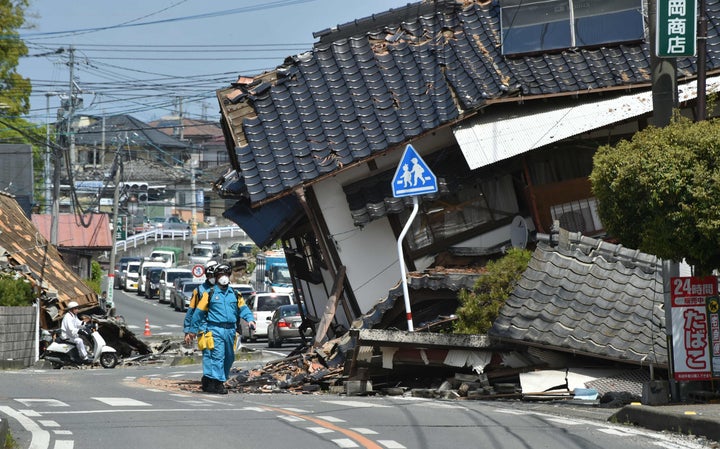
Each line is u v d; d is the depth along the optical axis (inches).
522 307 1352.1
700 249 973.2
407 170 1517.0
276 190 1913.1
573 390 1268.5
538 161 1907.0
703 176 950.4
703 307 1050.1
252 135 2011.6
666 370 1268.5
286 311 3442.4
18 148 5369.1
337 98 2010.3
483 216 1961.1
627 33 1955.0
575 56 1945.1
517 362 1323.8
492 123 1876.2
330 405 1122.0
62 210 6978.4
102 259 7406.5
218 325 1349.7
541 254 1437.0
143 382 1590.8
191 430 863.7
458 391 1342.3
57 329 2480.3
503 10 1996.8
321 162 1923.0
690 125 1010.7
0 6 5157.5
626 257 1430.9
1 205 2999.5
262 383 1565.0
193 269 5241.1
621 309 1332.4
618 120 1834.4
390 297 1724.9
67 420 927.7
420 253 1957.4
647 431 899.4
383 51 2068.2
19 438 813.9
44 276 2755.9
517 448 781.9
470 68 1950.1
